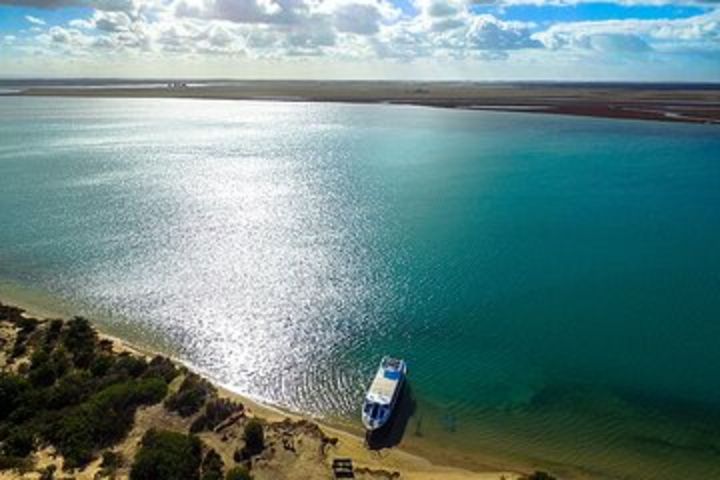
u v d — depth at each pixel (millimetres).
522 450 46406
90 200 117500
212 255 85500
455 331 64125
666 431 48688
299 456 43250
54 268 80812
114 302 70625
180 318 66812
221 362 58500
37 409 45375
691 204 115500
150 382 49031
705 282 76250
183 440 41219
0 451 40375
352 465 42844
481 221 103375
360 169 153250
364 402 51031
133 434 43656
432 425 49344
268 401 52688
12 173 146375
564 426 49344
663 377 55844
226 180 137750
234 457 42094
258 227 99125
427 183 134875
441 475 43000
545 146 189625
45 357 53281
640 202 116938
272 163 162875
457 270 80000
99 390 48438
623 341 61938
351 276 77688
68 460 39875
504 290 73812
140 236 94250
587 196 122188
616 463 44969
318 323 65750
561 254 86500
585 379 55688
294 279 76688
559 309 68875
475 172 148250
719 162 159500
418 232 96688
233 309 68750
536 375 56281
